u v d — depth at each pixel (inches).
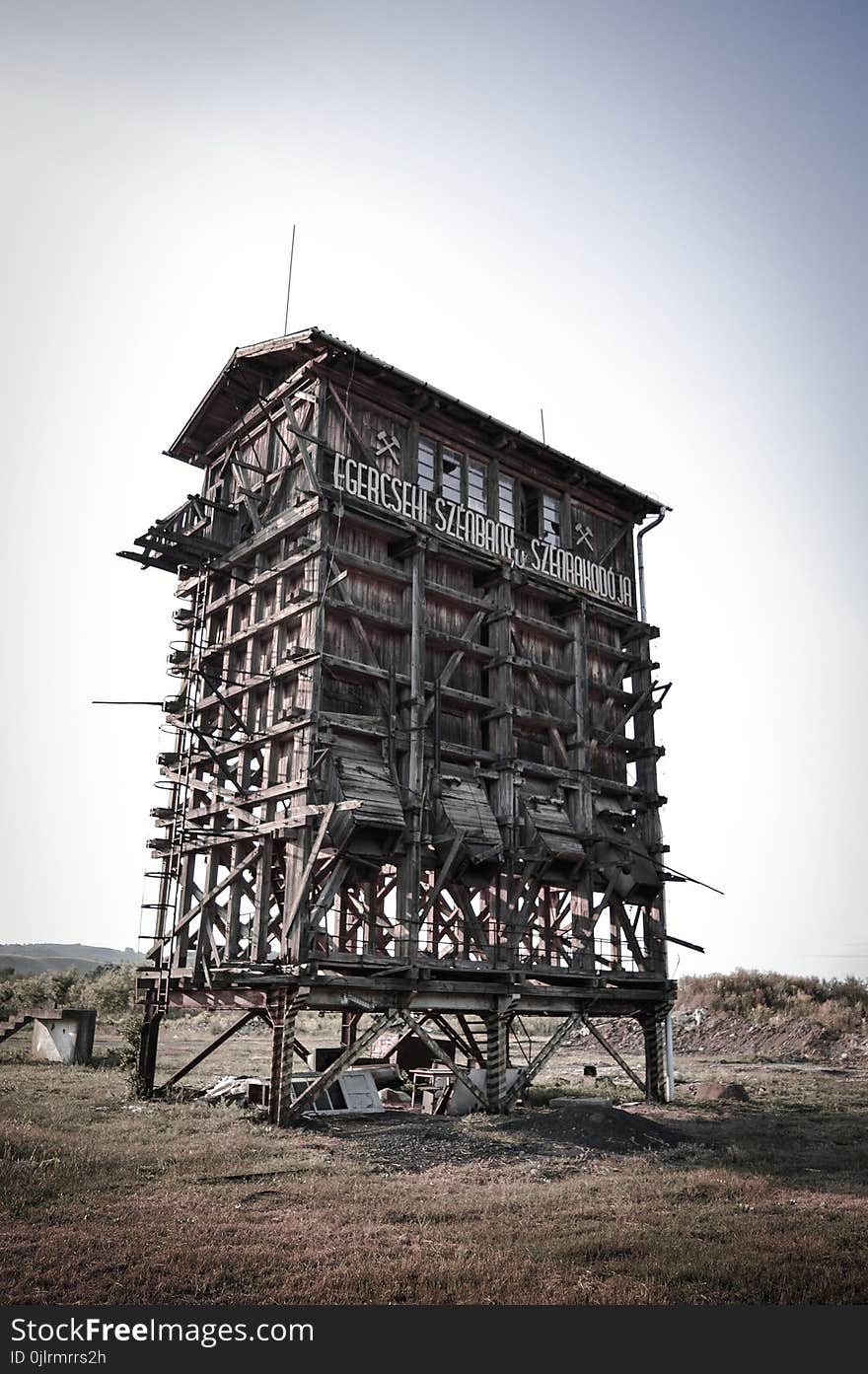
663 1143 757.9
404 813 918.4
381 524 989.8
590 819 1080.2
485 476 1141.7
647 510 1286.9
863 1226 503.5
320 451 972.6
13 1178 544.7
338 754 897.5
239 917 926.4
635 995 1076.5
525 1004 995.9
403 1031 1191.6
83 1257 414.0
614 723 1196.5
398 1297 383.6
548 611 1163.3
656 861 1139.3
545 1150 720.3
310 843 865.5
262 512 1043.9
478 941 967.0
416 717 948.0
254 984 841.5
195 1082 1053.8
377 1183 584.4
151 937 1021.2
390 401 1053.8
